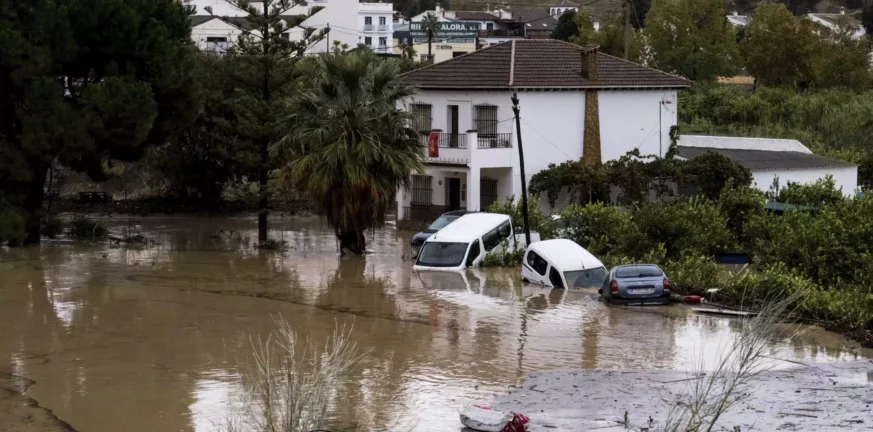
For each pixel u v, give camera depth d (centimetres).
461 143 5038
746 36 10125
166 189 6097
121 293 3291
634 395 2058
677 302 3120
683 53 9012
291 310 3002
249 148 4834
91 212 5894
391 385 2158
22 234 4341
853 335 2611
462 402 2033
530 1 18600
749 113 7831
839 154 6353
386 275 3694
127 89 4269
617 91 5338
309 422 1513
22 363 2388
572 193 5006
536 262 3528
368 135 4044
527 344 2544
